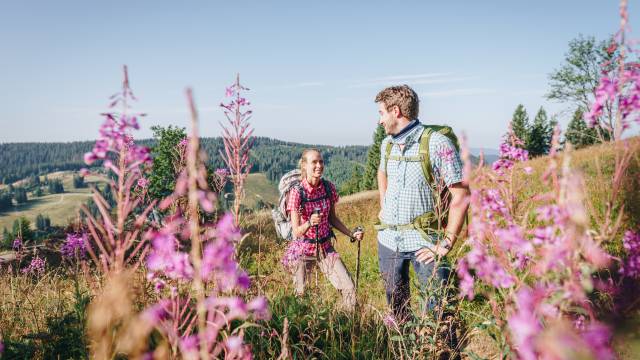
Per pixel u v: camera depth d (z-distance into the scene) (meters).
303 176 3.75
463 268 1.29
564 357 0.71
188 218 1.19
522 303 0.94
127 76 1.13
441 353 2.47
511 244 1.14
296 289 3.48
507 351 1.32
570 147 0.99
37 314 3.00
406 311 2.96
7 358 2.19
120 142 1.12
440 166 2.80
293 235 3.72
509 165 1.35
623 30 1.08
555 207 1.01
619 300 1.09
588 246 0.96
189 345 1.02
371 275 5.32
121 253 1.11
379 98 3.12
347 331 3.01
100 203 1.12
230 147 1.86
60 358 2.17
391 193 3.13
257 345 2.30
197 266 0.94
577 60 30.64
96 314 1.10
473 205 1.25
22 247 4.68
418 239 2.91
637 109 1.06
